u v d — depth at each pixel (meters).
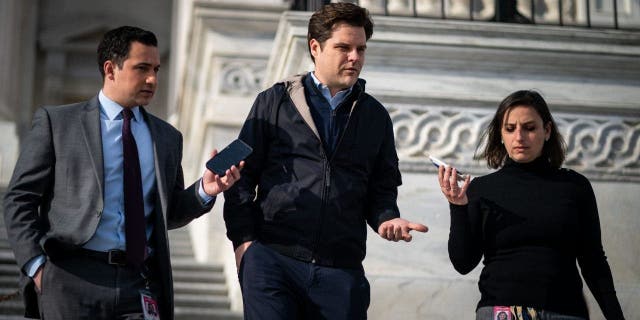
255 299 4.57
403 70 7.36
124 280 4.58
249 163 4.78
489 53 7.43
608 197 7.37
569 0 7.98
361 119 4.81
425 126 7.31
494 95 7.39
